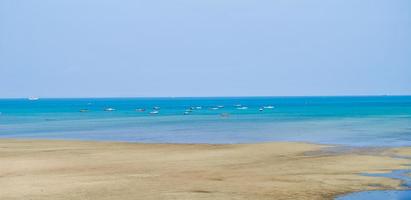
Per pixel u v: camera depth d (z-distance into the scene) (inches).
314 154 1584.6
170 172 1236.5
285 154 1584.6
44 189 1021.8
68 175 1187.3
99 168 1296.8
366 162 1400.1
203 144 1892.2
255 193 991.6
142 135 2428.6
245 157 1513.3
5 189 1021.2
